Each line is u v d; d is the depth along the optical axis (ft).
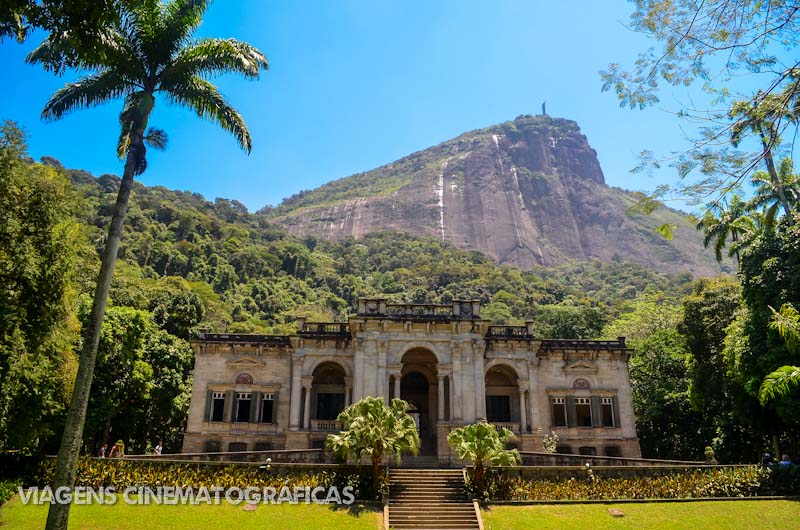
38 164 97.04
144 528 85.71
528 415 155.84
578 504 106.01
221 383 160.04
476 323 147.54
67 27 54.90
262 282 440.86
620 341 169.27
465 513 101.86
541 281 625.00
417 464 136.26
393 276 604.08
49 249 90.43
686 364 174.91
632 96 48.44
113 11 55.72
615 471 113.29
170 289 227.61
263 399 160.35
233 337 164.14
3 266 82.69
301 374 157.07
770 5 41.19
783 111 42.39
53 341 93.91
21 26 54.75
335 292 526.98
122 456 117.50
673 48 45.32
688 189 46.09
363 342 146.82
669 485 110.22
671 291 554.87
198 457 119.14
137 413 165.68
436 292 525.75
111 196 467.93
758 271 121.80
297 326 163.22
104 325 145.69
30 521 83.51
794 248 116.16
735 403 133.28
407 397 171.73
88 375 74.54
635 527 94.68
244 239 549.13
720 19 42.91
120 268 317.01
